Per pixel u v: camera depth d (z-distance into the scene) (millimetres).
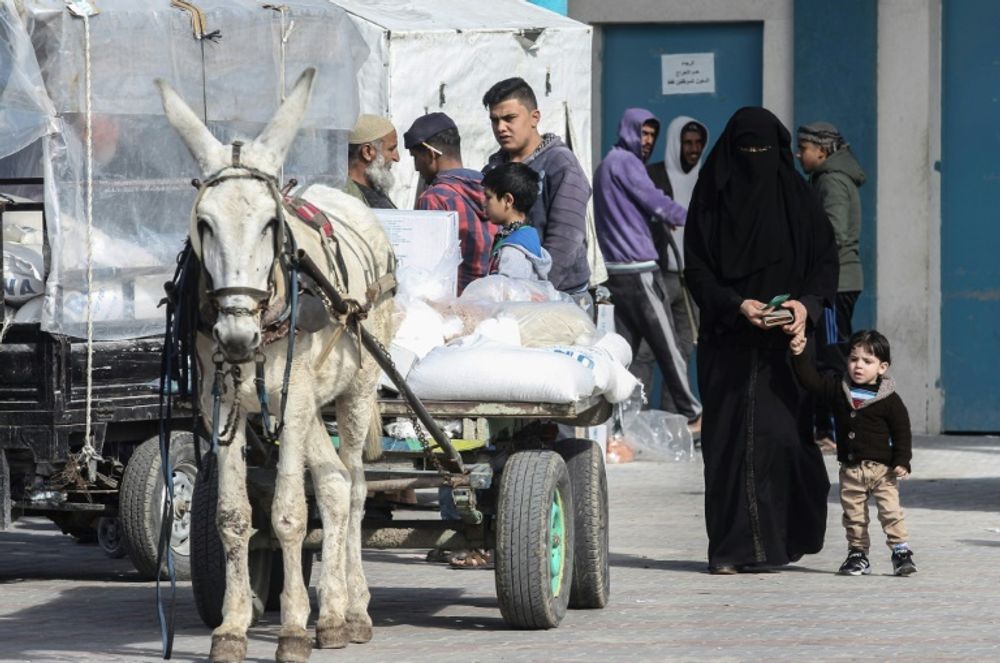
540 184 17641
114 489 15984
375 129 17969
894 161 26391
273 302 11234
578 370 13273
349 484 12484
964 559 16781
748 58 27344
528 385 13086
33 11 15195
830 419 24203
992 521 19047
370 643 12773
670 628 13445
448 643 12789
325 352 11875
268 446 13328
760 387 16125
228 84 16922
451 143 18016
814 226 16438
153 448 15953
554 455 13352
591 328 14789
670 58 27625
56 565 17344
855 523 16062
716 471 16172
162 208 16203
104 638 13227
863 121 26453
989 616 13945
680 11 27297
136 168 15953
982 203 26344
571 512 13672
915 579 15758
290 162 17891
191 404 11867
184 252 11695
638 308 24531
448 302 14641
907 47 26266
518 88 17859
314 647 12547
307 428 11758
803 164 24156
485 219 17188
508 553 12969
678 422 24797
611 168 24406
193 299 11508
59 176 15312
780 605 14484
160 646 12852
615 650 12523
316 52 17938
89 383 15500
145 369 16156
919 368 26391
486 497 13680
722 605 14492
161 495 15859
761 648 12617
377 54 20812
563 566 13578
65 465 15484
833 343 19953
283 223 11086
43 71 15312
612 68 27859
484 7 23734
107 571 16938
